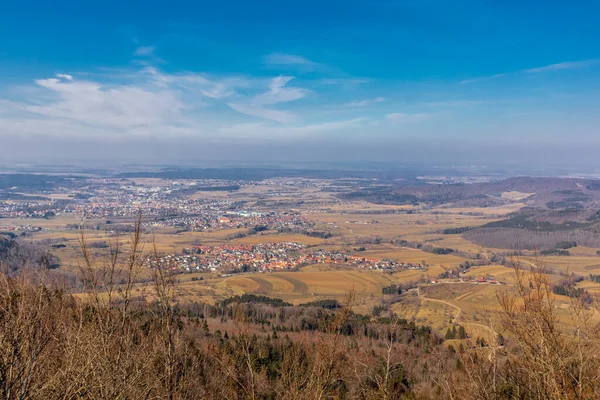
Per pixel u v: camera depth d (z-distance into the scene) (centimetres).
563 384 689
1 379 629
